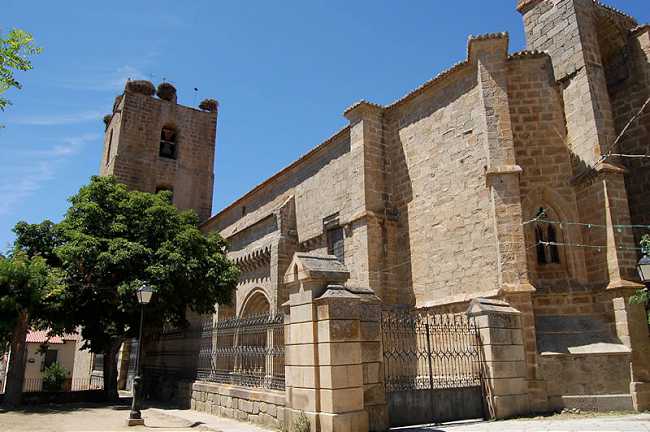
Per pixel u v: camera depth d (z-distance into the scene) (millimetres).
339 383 10633
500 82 18031
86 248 20969
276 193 31750
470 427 12000
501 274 15984
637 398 14117
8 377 21156
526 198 17453
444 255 19188
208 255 24375
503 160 17172
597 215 16250
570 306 15961
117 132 45125
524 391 13867
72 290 21359
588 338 15156
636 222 18234
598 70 17547
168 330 24172
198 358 19625
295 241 28547
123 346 35562
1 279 19141
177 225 24328
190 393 19359
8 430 14180
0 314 19469
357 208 22000
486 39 18250
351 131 23203
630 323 14773
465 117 19234
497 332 13922
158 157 45281
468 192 18562
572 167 17500
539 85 18406
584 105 17234
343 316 11086
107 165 46406
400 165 22234
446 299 18531
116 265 21188
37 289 20156
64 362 48594
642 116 18812
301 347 11430
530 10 19844
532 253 16781
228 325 17062
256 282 31031
